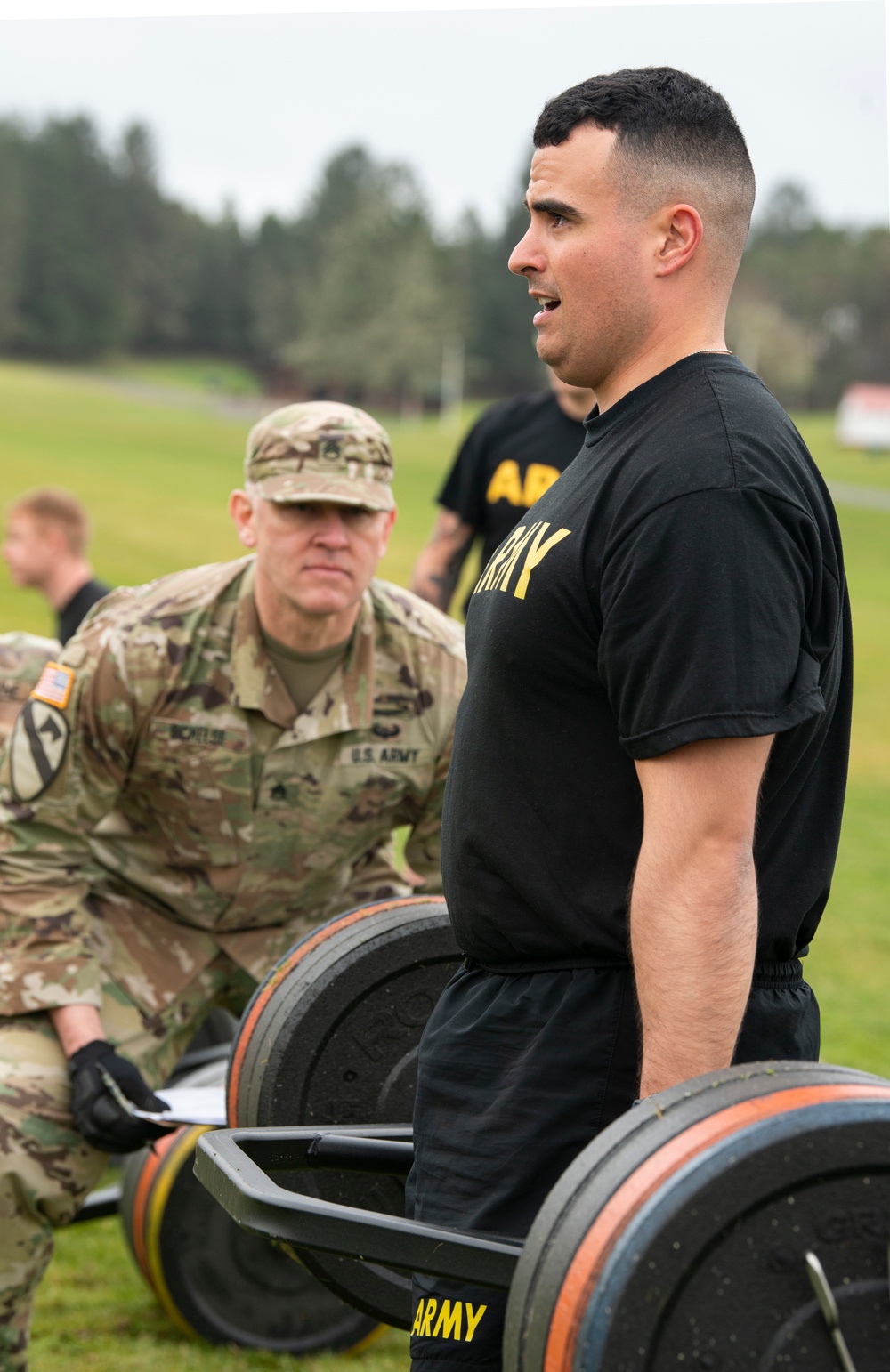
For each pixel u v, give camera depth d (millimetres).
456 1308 1929
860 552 37719
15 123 130375
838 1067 1554
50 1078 3082
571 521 1867
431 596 5008
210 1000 3525
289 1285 3701
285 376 127562
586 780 1883
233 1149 2025
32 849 3191
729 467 1721
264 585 3158
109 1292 3971
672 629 1686
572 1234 1430
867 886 9305
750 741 1671
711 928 1669
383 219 119812
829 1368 1416
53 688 3162
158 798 3301
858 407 78500
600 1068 1870
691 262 1903
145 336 137750
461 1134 1959
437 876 3566
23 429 50844
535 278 1978
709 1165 1393
